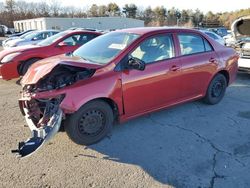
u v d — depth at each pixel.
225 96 6.32
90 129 3.87
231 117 5.02
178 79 4.67
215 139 4.16
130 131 4.38
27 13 64.81
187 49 4.89
